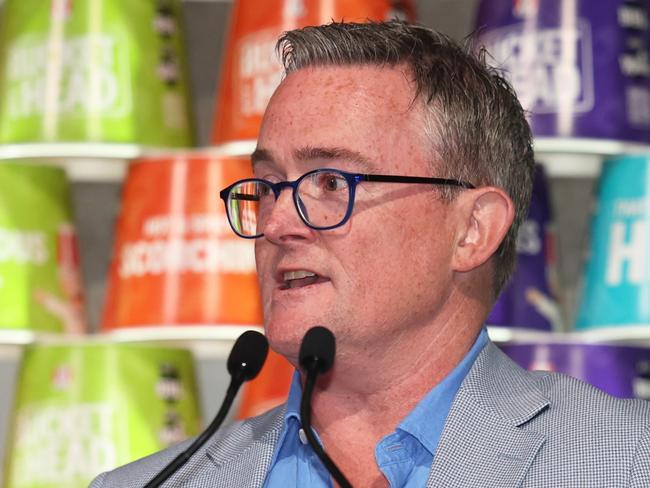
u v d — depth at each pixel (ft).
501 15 27.61
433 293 17.61
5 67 28.99
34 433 27.78
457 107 18.01
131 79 28.22
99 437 27.50
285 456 18.04
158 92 28.53
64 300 29.17
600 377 27.04
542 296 27.96
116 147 28.30
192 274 27.71
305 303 17.16
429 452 17.16
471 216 18.07
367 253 17.24
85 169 30.68
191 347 30.07
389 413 17.57
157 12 28.78
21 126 28.32
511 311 27.61
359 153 17.31
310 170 17.43
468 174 18.01
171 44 28.96
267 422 18.75
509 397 17.34
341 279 17.17
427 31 18.42
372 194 17.33
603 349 27.12
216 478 18.12
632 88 27.37
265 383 28.04
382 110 17.57
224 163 27.81
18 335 28.53
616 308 27.25
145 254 27.94
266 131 17.74
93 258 33.12
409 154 17.60
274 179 17.80
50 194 29.27
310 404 16.49
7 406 32.83
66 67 28.17
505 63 27.32
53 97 28.17
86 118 27.99
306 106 17.56
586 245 28.32
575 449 16.35
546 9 27.32
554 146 26.96
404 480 17.12
